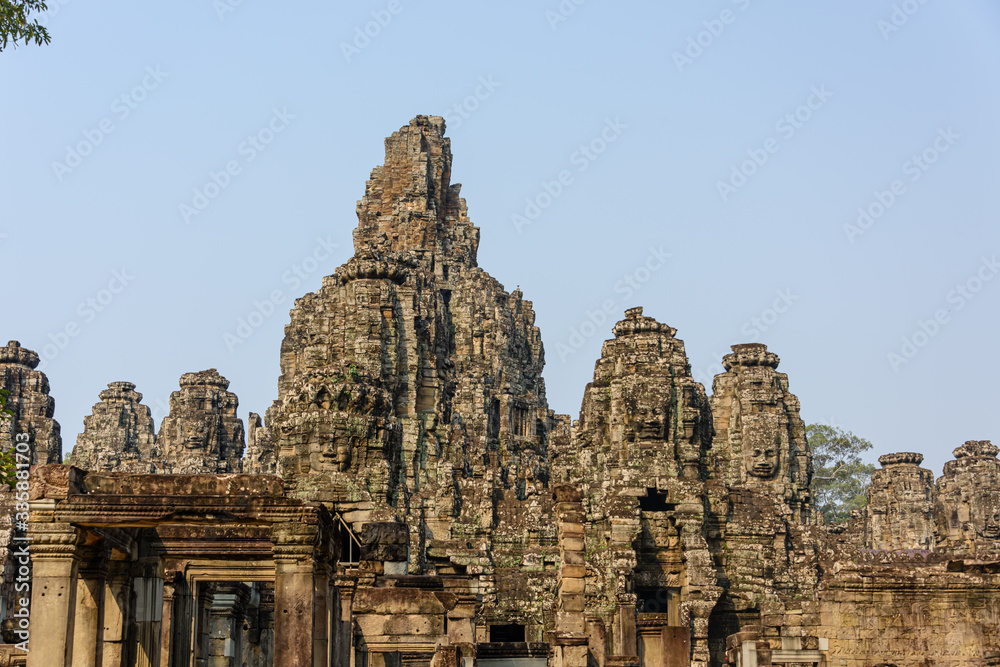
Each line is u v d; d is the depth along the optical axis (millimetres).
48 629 28375
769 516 74625
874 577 53438
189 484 29500
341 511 56312
